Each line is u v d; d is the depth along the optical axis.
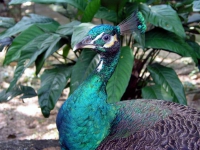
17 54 1.32
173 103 1.03
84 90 0.94
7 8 2.77
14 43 1.34
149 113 0.97
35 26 1.38
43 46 1.32
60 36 1.35
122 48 1.36
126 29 0.98
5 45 1.46
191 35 1.60
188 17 1.57
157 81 1.39
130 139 0.92
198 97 1.78
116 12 1.40
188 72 2.12
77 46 0.94
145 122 0.95
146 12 1.34
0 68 2.16
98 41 0.94
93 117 0.94
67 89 1.92
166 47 1.37
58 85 1.35
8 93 1.45
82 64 1.32
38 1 1.37
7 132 1.57
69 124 0.95
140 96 1.56
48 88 1.34
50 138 1.52
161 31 1.41
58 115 0.98
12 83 1.28
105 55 0.95
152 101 1.04
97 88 0.95
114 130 0.96
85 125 0.94
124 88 1.26
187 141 0.88
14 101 1.82
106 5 1.37
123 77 1.28
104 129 0.95
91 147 0.95
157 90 1.34
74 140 0.95
